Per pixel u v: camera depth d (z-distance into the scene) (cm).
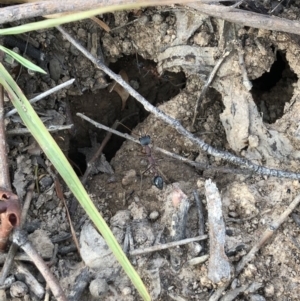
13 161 23
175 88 28
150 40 26
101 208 24
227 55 24
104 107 28
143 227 22
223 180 24
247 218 22
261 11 24
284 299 21
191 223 22
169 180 25
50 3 20
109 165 26
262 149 24
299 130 23
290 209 22
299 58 24
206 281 21
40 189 23
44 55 24
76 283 20
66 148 26
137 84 28
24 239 19
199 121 26
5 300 20
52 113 25
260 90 28
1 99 21
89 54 23
